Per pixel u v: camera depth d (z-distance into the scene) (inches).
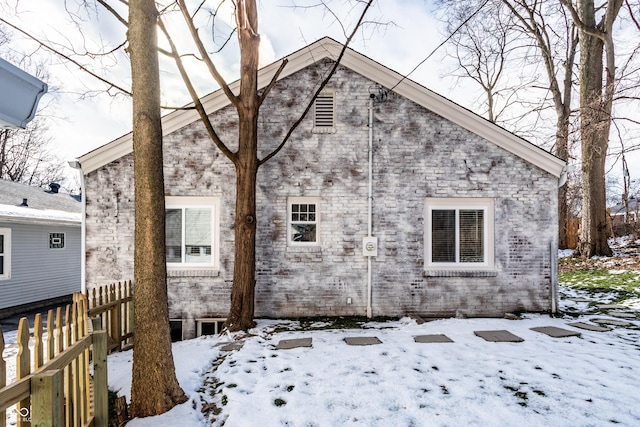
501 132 305.7
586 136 475.8
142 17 155.7
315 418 143.9
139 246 155.5
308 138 308.8
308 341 236.4
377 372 184.5
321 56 310.8
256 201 305.0
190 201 302.4
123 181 295.1
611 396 153.9
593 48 542.3
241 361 204.1
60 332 113.3
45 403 93.8
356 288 304.2
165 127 298.8
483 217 311.6
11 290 446.6
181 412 152.3
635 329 256.8
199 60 263.4
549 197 307.9
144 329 153.9
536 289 304.8
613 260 524.4
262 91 309.0
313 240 308.5
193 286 297.7
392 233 306.5
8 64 90.5
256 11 268.8
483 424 135.6
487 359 199.5
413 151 309.7
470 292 304.3
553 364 190.4
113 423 151.3
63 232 541.0
